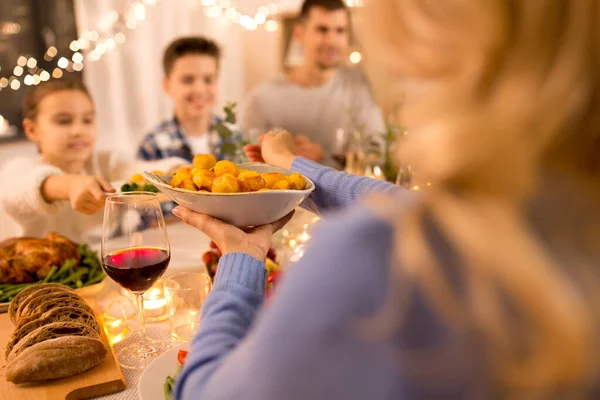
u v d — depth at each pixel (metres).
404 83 0.38
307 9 2.79
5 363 0.82
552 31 0.31
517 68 0.32
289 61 3.66
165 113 3.56
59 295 0.90
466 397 0.33
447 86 0.34
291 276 0.37
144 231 0.89
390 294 0.33
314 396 0.34
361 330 0.33
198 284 0.98
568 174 0.35
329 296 0.34
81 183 1.34
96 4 3.04
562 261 0.33
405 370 0.33
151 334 0.96
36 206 1.46
